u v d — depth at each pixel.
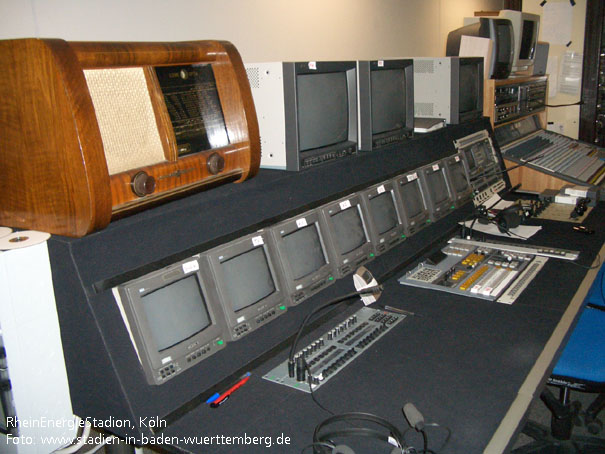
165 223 1.27
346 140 1.88
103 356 1.14
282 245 1.54
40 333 1.17
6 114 1.09
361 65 1.88
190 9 2.19
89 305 1.12
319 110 1.71
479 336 1.58
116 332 1.16
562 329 1.61
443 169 2.37
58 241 1.12
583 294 1.84
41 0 1.69
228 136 1.45
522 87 3.57
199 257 1.33
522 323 1.65
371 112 1.92
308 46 2.94
